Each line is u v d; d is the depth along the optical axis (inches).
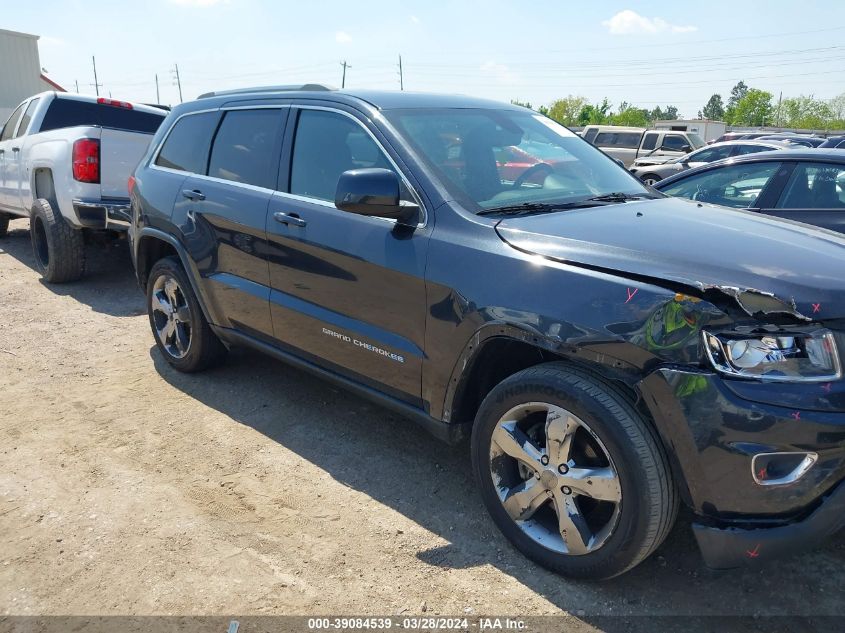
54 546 115.2
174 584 106.3
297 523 122.3
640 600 102.7
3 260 333.7
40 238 290.5
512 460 112.7
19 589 105.1
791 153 221.1
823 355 87.7
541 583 106.3
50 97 307.7
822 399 85.8
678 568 109.9
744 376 87.0
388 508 127.1
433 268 115.6
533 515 111.7
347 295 131.7
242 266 156.2
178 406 170.1
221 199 160.4
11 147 321.4
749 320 87.9
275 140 152.9
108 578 107.5
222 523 122.0
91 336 223.5
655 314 91.5
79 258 277.9
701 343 88.4
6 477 136.6
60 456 145.4
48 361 200.5
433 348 117.5
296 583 106.7
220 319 168.6
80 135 257.6
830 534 91.0
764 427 85.7
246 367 194.7
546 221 114.0
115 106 323.6
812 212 211.9
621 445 94.2
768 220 125.9
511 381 106.9
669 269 94.7
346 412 167.3
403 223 122.2
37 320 239.8
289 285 144.6
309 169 143.9
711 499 91.3
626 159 882.1
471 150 134.4
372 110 136.2
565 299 99.7
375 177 115.0
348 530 120.3
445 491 132.9
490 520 123.2
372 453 147.6
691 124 1722.4
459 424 121.5
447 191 121.2
